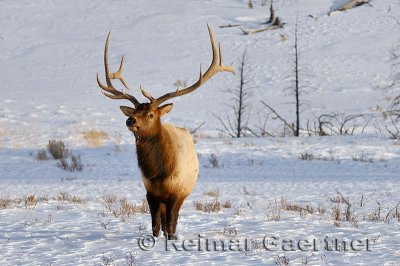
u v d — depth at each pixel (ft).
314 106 452.35
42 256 101.71
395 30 627.05
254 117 435.53
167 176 111.14
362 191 199.82
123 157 293.64
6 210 155.63
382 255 99.55
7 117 415.85
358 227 127.34
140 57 598.75
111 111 442.09
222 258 99.14
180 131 119.85
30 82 543.80
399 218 139.03
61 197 186.91
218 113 442.91
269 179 237.66
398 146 310.24
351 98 468.34
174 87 515.91
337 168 262.26
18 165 280.31
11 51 631.15
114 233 122.31
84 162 284.00
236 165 273.54
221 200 181.98
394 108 430.20
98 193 201.36
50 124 395.55
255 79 528.63
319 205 165.17
